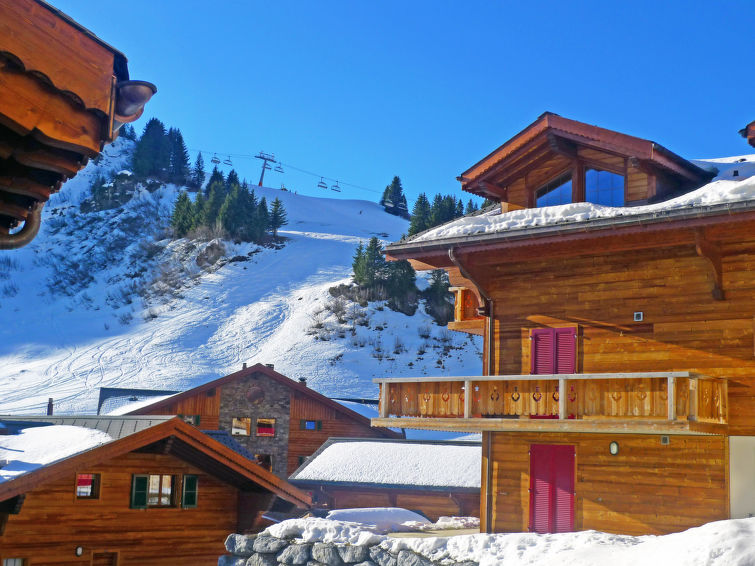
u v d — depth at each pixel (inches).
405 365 3228.3
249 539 749.3
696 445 647.1
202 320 3759.8
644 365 682.8
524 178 810.8
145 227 5068.9
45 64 161.2
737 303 642.8
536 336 746.8
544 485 725.9
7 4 155.4
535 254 730.8
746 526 504.7
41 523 776.3
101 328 3777.1
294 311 3757.4
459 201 4766.2
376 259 3855.8
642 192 725.3
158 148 6092.5
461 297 888.9
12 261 4596.5
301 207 6904.5
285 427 1925.4
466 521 936.3
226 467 871.1
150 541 845.2
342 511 896.9
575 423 647.1
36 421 932.0
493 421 692.1
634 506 671.1
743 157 863.1
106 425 868.6
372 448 1523.1
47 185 208.2
